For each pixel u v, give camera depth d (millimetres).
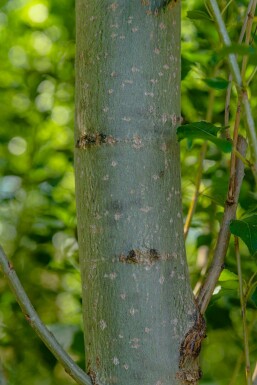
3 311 1946
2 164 2197
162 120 1035
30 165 2172
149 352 1009
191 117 1800
